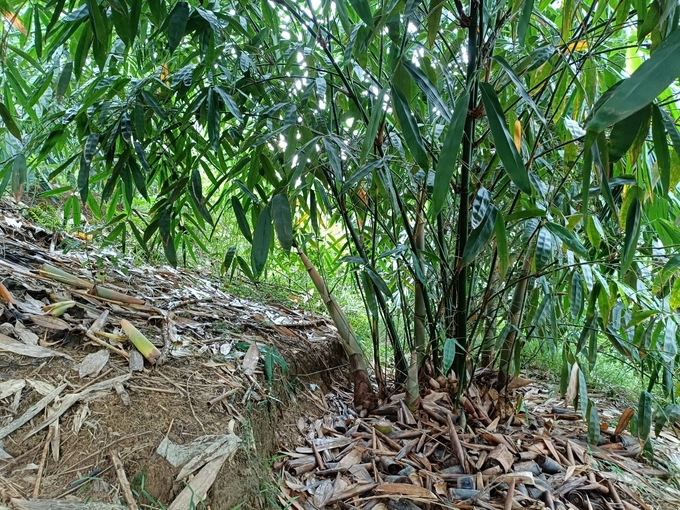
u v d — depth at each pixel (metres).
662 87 0.42
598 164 0.66
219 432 0.95
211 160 1.47
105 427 0.85
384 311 1.50
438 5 0.80
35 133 1.45
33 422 0.82
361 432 1.32
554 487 1.14
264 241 0.88
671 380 1.34
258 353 1.39
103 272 1.60
